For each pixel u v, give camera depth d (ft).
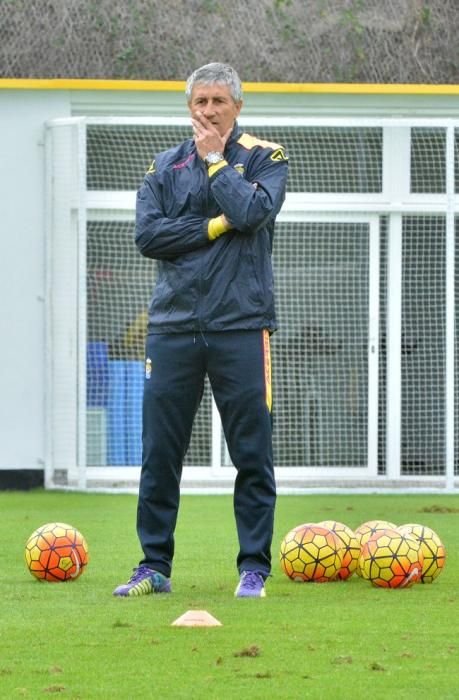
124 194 173.06
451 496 166.30
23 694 53.93
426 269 177.37
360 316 176.45
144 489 80.33
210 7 193.98
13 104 173.78
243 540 79.41
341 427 175.52
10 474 172.96
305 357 175.52
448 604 76.13
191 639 65.00
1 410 173.27
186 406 79.36
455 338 178.70
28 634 66.44
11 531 122.11
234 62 189.26
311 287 175.94
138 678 56.65
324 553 85.66
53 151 173.06
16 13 191.31
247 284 78.07
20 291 173.58
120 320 174.19
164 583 80.89
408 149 175.94
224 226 77.15
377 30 195.21
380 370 176.55
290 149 175.83
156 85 175.63
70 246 173.17
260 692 54.03
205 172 78.69
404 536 84.28
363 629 67.82
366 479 174.91
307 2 196.54
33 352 173.78
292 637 65.51
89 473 172.04
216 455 173.06
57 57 188.55
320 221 176.24
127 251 174.29
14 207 173.58
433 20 197.47
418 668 58.59
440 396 176.55
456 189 178.60
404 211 175.63
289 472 174.09
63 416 173.06
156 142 174.40
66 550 86.58
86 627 68.28
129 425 173.37
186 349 78.54
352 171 175.52
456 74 194.29
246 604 75.72
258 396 78.38
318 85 176.86
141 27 191.31
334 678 56.54
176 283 78.28
